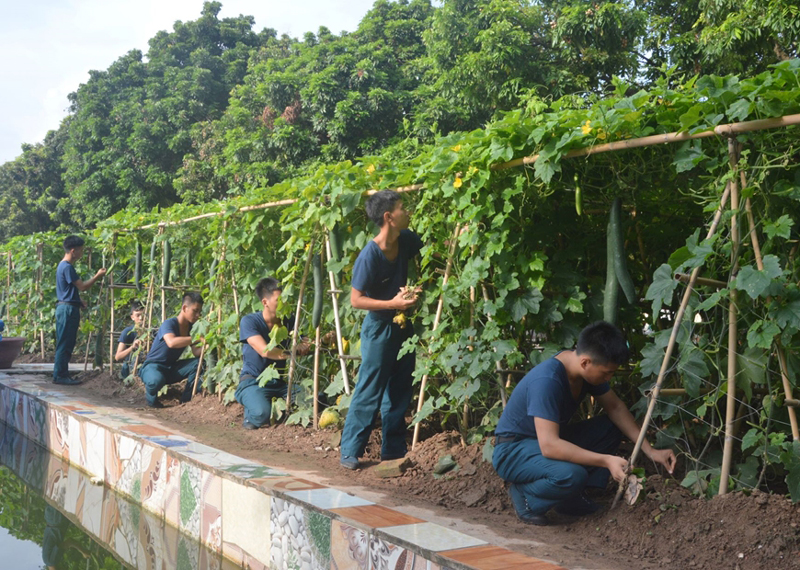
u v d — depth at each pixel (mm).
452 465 4148
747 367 3209
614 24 12695
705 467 3631
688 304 3299
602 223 4359
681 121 3178
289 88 18672
